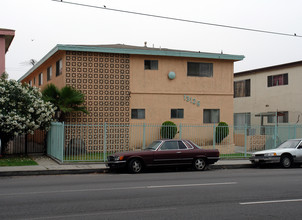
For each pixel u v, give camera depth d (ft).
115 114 76.07
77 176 48.52
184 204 29.09
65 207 27.71
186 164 54.60
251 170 57.11
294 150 61.31
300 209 27.61
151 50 77.77
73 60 73.72
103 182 41.42
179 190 35.47
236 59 84.74
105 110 75.46
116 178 45.65
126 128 76.84
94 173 52.75
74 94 69.36
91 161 61.11
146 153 52.54
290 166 61.31
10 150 73.56
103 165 57.26
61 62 76.43
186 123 81.35
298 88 96.43
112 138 75.46
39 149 76.89
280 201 30.42
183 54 80.12
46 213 25.80
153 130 78.59
